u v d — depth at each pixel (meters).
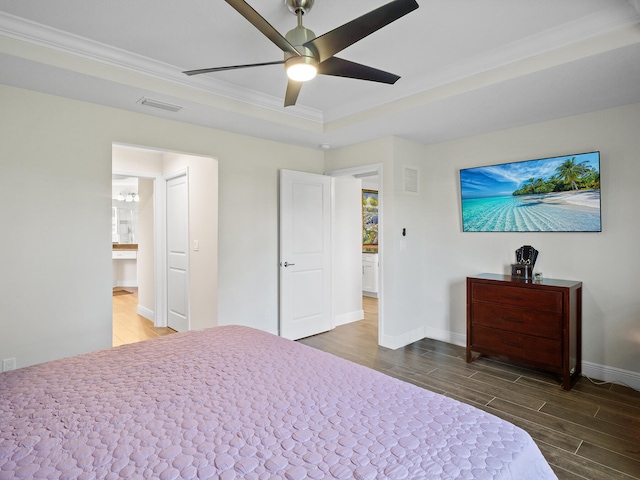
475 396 2.80
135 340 4.28
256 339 2.02
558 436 2.25
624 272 2.97
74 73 2.36
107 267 2.99
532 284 3.10
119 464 0.95
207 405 1.27
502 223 3.62
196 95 2.89
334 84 3.00
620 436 2.25
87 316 2.89
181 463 0.95
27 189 2.63
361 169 4.19
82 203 2.87
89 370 1.57
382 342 4.04
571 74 2.37
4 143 2.55
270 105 3.32
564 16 2.07
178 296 4.58
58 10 2.00
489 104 2.91
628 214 2.94
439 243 4.18
